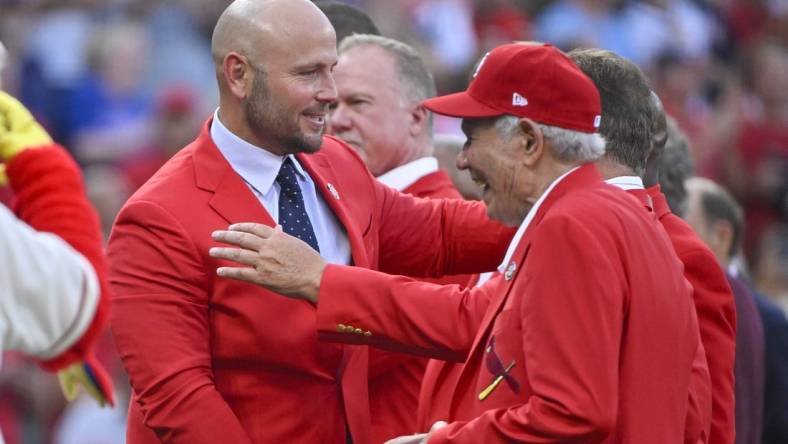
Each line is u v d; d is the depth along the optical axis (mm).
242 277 11789
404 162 15273
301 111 12289
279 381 12430
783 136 34312
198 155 12477
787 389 17031
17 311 8758
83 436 23047
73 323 8922
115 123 33344
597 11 38250
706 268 13180
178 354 11945
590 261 10703
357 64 15141
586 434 10492
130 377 12102
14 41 34312
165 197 12188
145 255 12055
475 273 14016
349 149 13727
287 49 12172
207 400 11930
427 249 13781
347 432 12906
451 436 11086
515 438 10711
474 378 11750
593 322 10602
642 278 11016
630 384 10906
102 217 26156
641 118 12250
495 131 11656
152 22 35188
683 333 11281
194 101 32281
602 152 11617
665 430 11008
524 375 11070
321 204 13031
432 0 36406
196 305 12125
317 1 16844
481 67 11789
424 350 12234
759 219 33469
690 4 40312
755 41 39625
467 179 17375
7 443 22891
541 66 11469
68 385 9477
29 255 8727
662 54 37719
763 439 17094
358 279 12094
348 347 12828
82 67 34125
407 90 15250
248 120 12375
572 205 11047
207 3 36094
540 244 10891
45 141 9289
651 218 11547
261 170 12547
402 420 14211
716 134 34438
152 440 12523
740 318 16094
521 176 11602
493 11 37875
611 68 12273
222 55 12383
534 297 10789
